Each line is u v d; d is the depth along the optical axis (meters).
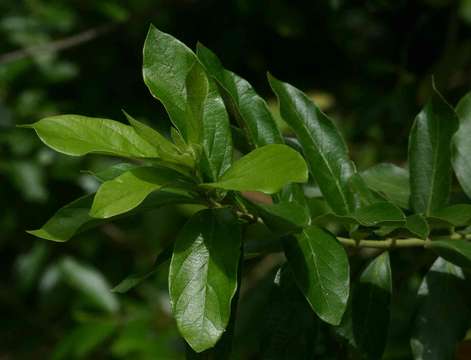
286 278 0.96
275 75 1.82
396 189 1.04
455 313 0.99
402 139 1.52
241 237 0.89
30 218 2.20
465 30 1.58
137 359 1.75
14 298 2.13
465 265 0.94
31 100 2.16
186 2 1.89
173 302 0.86
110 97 2.23
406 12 1.51
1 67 2.15
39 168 2.07
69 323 2.12
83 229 0.90
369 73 1.63
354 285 0.98
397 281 1.14
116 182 0.85
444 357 0.99
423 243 0.97
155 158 0.89
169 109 0.91
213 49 1.89
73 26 2.22
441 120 0.99
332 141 0.98
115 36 2.18
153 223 2.05
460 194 1.07
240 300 1.28
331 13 1.62
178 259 0.87
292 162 0.84
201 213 0.89
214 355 0.92
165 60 0.92
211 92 0.93
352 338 0.98
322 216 0.91
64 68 2.18
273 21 1.69
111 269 2.17
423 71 1.52
